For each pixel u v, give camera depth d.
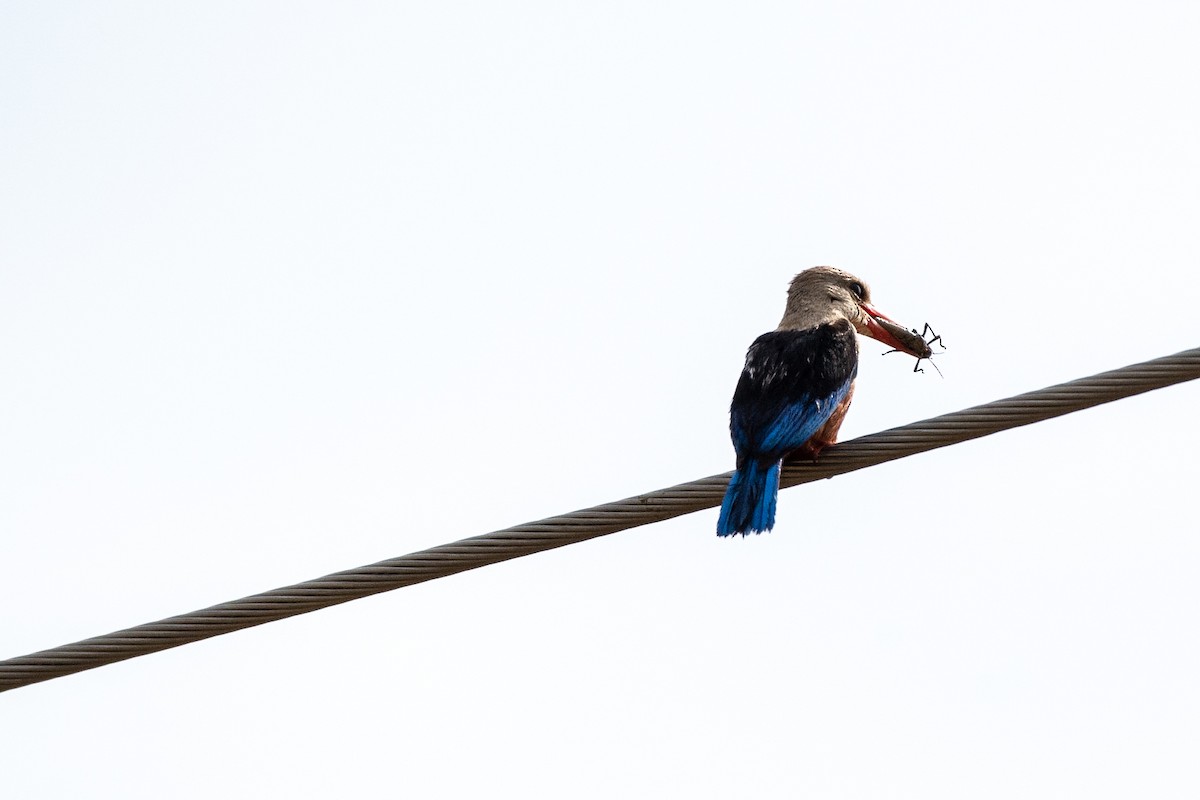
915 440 12.18
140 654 11.16
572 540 11.53
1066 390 11.29
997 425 11.62
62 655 11.15
